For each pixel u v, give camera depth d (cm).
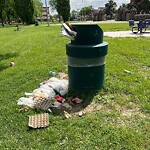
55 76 306
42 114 197
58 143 161
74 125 182
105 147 155
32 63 386
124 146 155
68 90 243
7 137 171
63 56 432
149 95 233
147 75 300
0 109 211
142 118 191
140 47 502
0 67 375
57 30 1258
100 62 231
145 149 152
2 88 266
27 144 162
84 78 232
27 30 1435
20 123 186
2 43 727
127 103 218
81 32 222
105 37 730
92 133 171
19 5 2788
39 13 3753
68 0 3041
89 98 228
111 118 192
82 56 222
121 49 480
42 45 605
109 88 248
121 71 314
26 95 240
